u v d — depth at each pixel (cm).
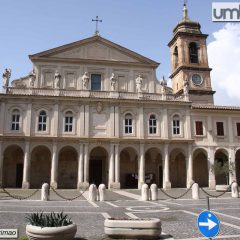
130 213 1834
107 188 4406
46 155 4444
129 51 4709
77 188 4128
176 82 5438
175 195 3250
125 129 4372
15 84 4391
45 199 2555
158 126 4459
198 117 4638
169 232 1264
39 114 4197
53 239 988
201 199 2775
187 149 4491
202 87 5175
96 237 1164
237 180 4900
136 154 4572
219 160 4903
